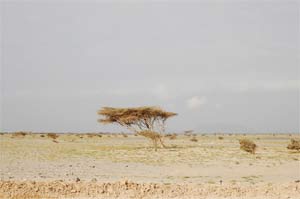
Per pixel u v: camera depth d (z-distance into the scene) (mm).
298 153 46000
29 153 43406
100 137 116938
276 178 24781
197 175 26156
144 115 53875
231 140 96125
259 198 15570
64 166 30562
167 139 101688
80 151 47344
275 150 51156
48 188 16219
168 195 15969
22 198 15367
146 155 41750
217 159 37375
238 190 16547
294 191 16500
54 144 65625
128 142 78312
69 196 15711
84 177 23969
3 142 69750
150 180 22828
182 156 40625
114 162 34312
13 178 22750
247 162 34562
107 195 15875
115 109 54406
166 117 54906
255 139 105125
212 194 16141
